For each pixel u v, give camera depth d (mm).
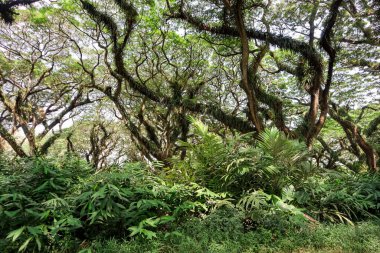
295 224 3975
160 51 12039
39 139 13477
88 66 13250
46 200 3602
